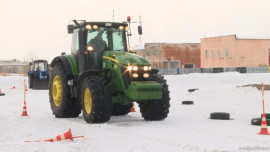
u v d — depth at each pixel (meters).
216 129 10.59
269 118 11.95
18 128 11.45
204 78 38.28
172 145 8.38
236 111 15.38
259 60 63.69
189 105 18.19
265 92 21.41
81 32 12.97
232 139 8.98
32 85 38.62
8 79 48.31
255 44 63.50
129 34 13.68
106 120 12.09
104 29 13.41
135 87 11.63
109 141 9.00
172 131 10.31
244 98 20.56
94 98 11.84
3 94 28.83
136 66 11.98
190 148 8.01
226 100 20.42
